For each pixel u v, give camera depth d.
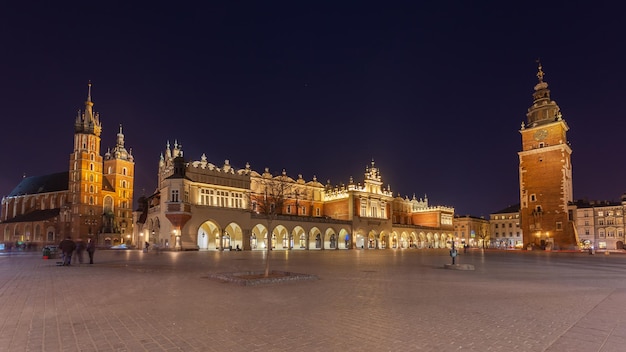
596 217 109.12
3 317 11.09
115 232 121.31
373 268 29.17
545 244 87.44
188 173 70.50
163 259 40.09
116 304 13.05
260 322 10.48
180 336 9.10
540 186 89.88
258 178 87.62
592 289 17.77
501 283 19.84
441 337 9.13
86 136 122.69
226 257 45.12
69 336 9.12
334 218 100.31
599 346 8.50
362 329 9.83
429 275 23.92
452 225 130.50
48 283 18.86
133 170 138.88
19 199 139.12
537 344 8.62
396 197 124.44
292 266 30.86
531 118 94.69
